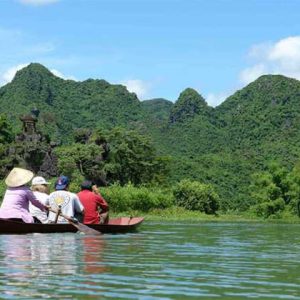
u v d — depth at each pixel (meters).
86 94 153.50
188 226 18.70
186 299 3.84
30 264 5.57
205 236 11.57
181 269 5.41
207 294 4.03
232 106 150.38
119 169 65.56
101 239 9.56
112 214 40.34
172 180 88.62
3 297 3.81
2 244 7.99
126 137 69.81
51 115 116.12
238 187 94.06
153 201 44.28
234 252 7.53
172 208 47.88
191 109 142.75
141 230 14.09
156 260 6.18
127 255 6.68
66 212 11.17
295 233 14.04
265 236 12.23
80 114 143.88
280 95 140.12
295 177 53.88
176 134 135.62
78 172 56.22
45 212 11.62
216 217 48.97
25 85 135.25
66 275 4.82
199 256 6.79
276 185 54.25
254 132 131.38
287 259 6.62
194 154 126.69
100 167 61.12
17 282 4.41
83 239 9.36
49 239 9.16
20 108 123.88
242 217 53.72
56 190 11.51
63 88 150.62
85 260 6.01
